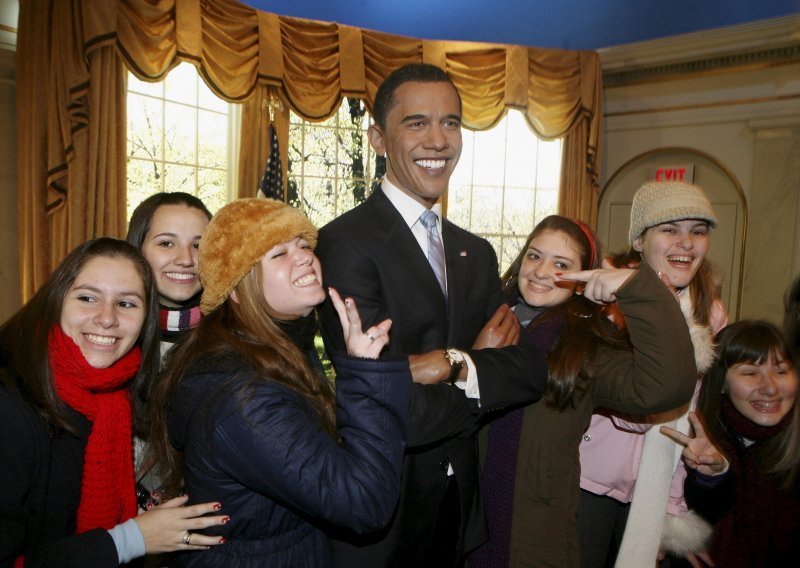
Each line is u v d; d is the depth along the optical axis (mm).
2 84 3281
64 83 3232
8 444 1104
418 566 1332
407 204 1428
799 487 1579
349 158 5055
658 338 1273
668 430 1575
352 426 1082
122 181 3549
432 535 1357
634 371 1354
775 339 1604
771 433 1593
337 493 1014
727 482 1626
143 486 1517
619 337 1513
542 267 1640
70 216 3309
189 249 1693
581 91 5469
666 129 5492
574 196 5613
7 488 1093
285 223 1158
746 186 5086
